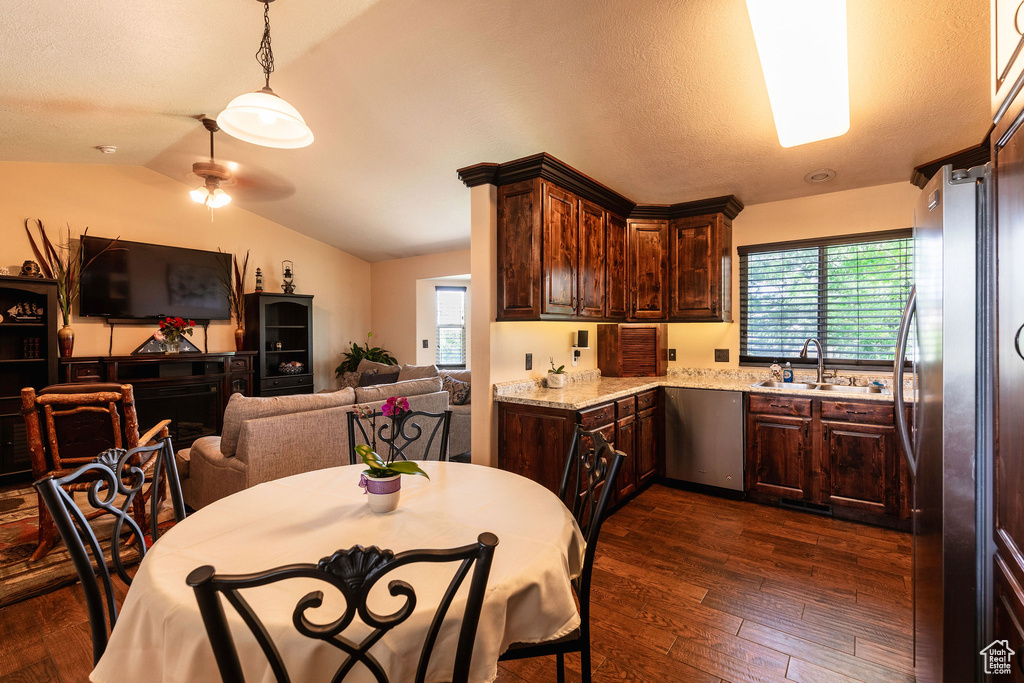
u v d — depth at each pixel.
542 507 1.50
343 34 2.58
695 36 2.17
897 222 3.45
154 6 2.16
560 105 2.79
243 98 2.00
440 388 3.96
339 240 6.45
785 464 3.34
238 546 1.22
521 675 1.76
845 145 2.91
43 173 4.46
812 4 1.76
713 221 3.82
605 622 2.05
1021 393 0.96
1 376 4.07
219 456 2.98
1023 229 0.93
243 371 5.49
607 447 1.53
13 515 3.18
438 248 6.29
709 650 1.87
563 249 3.13
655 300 4.00
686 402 3.73
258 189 5.04
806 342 3.57
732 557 2.62
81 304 4.59
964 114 2.51
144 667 0.98
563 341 3.91
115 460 1.44
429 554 0.78
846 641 1.91
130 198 4.97
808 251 3.82
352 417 2.17
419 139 3.56
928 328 1.44
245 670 0.89
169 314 5.14
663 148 3.05
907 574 2.43
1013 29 0.97
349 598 0.74
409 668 0.91
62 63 2.52
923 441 1.50
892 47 2.11
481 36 2.41
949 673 1.25
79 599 2.22
